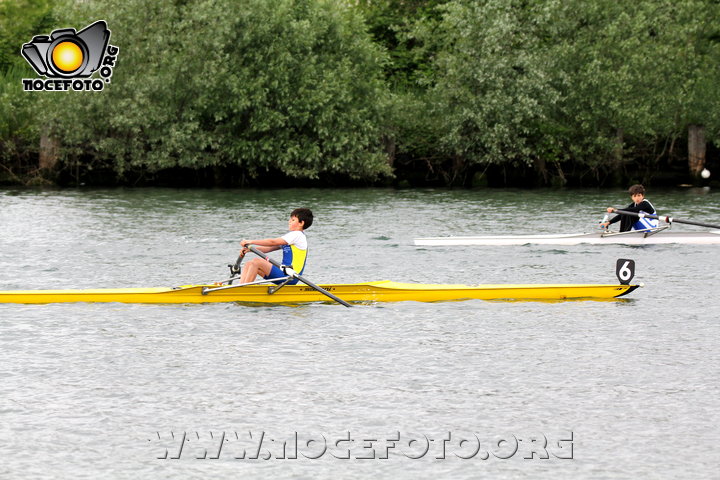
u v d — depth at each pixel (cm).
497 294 4866
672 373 3528
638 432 2922
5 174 13650
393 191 13275
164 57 13025
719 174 15375
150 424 2956
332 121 13738
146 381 3375
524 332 4162
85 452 2736
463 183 14838
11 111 13362
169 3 13375
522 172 14925
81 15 13300
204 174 14350
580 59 13938
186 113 13112
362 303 4759
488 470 2652
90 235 7581
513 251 6894
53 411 3050
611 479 2592
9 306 4566
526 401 3198
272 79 13350
